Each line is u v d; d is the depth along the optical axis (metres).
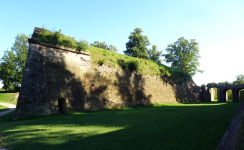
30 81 13.90
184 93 32.91
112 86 20.42
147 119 10.25
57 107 14.77
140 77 24.45
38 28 16.42
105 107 18.25
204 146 5.14
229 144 3.87
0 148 5.32
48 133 7.18
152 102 24.94
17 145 5.57
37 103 13.70
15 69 34.09
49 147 5.35
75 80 17.02
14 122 11.18
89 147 5.30
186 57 46.38
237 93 35.16
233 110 13.86
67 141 5.96
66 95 15.70
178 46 48.56
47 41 16.00
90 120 10.54
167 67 32.09
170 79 30.11
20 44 34.00
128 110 17.27
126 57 24.84
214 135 6.21
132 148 5.15
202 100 39.31
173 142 5.60
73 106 15.73
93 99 17.56
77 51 18.23
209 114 11.67
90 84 18.38
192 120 9.29
